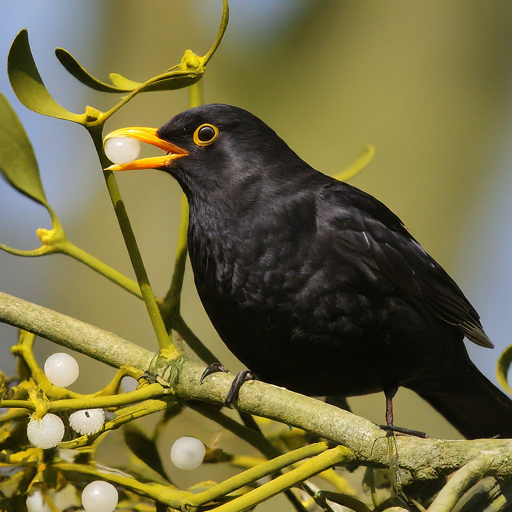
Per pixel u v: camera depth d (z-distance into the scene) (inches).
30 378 107.7
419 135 141.3
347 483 108.3
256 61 149.2
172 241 133.3
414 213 138.6
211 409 108.2
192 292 125.2
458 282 136.3
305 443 109.1
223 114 110.4
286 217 109.9
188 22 150.2
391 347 110.2
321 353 110.0
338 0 150.5
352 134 142.1
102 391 107.8
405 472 106.8
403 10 148.5
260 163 110.3
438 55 145.8
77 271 136.1
